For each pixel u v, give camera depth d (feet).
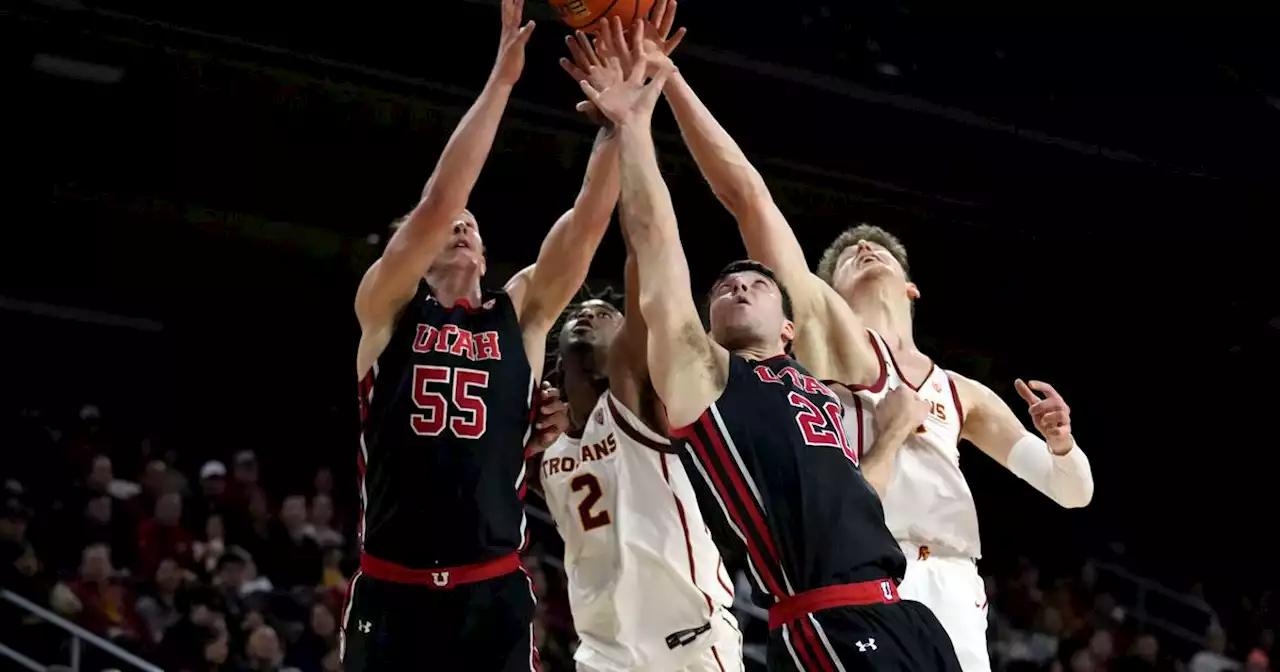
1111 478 49.34
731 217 43.98
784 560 12.23
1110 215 48.14
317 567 35.14
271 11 39.27
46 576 30.55
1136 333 48.34
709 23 44.75
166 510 33.88
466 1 41.45
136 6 37.52
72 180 39.70
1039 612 43.93
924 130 47.32
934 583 15.15
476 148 13.37
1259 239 46.06
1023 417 48.21
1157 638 47.37
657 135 43.24
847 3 47.09
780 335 13.57
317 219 42.16
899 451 15.52
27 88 37.35
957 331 47.29
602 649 16.46
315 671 31.48
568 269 14.10
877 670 11.82
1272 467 46.55
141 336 43.39
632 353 16.44
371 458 13.15
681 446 12.59
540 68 42.45
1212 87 47.29
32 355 42.09
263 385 44.70
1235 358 47.06
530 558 37.86
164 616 30.55
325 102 40.14
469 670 12.79
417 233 13.21
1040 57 48.55
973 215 47.65
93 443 38.63
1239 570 47.50
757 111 45.42
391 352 13.32
